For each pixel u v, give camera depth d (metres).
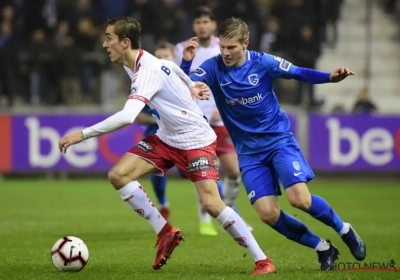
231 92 24.80
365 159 67.31
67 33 69.94
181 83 24.03
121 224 40.53
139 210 24.66
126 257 28.64
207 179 24.06
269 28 72.69
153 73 23.30
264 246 32.59
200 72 25.12
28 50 69.06
